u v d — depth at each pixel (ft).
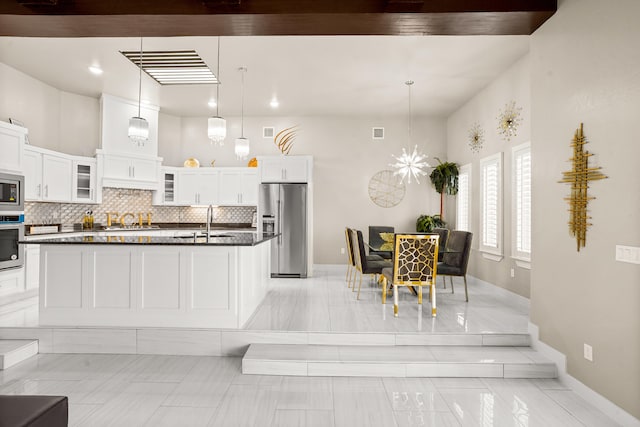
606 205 8.49
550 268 10.69
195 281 12.29
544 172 10.89
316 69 17.53
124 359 11.75
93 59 16.56
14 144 15.48
